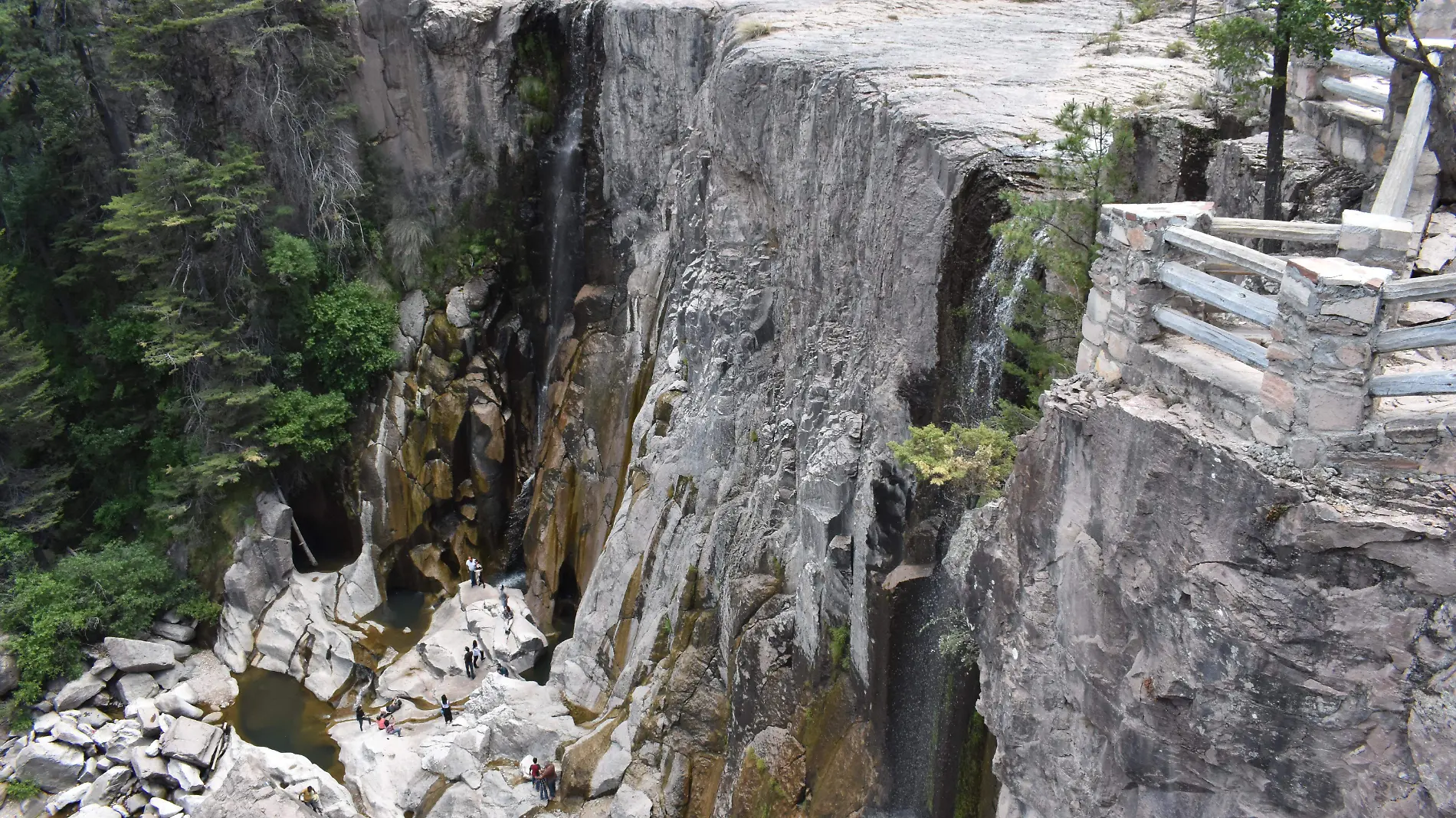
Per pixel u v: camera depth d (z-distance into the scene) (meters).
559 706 32.69
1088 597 12.93
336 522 42.19
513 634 36.84
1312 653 10.49
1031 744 14.12
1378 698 10.19
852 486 23.42
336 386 41.81
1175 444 11.48
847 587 23.28
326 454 41.41
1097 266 13.46
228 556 39.72
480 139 42.97
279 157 42.22
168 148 37.88
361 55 42.56
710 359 32.12
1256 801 11.46
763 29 33.03
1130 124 20.03
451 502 42.09
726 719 28.20
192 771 33.56
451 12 40.97
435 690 36.16
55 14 41.22
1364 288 9.71
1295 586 10.49
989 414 19.67
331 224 42.41
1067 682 13.45
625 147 39.78
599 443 39.03
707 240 33.12
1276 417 10.61
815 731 23.62
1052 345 17.78
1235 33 16.38
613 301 40.91
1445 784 9.84
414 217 43.47
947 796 18.70
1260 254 10.91
